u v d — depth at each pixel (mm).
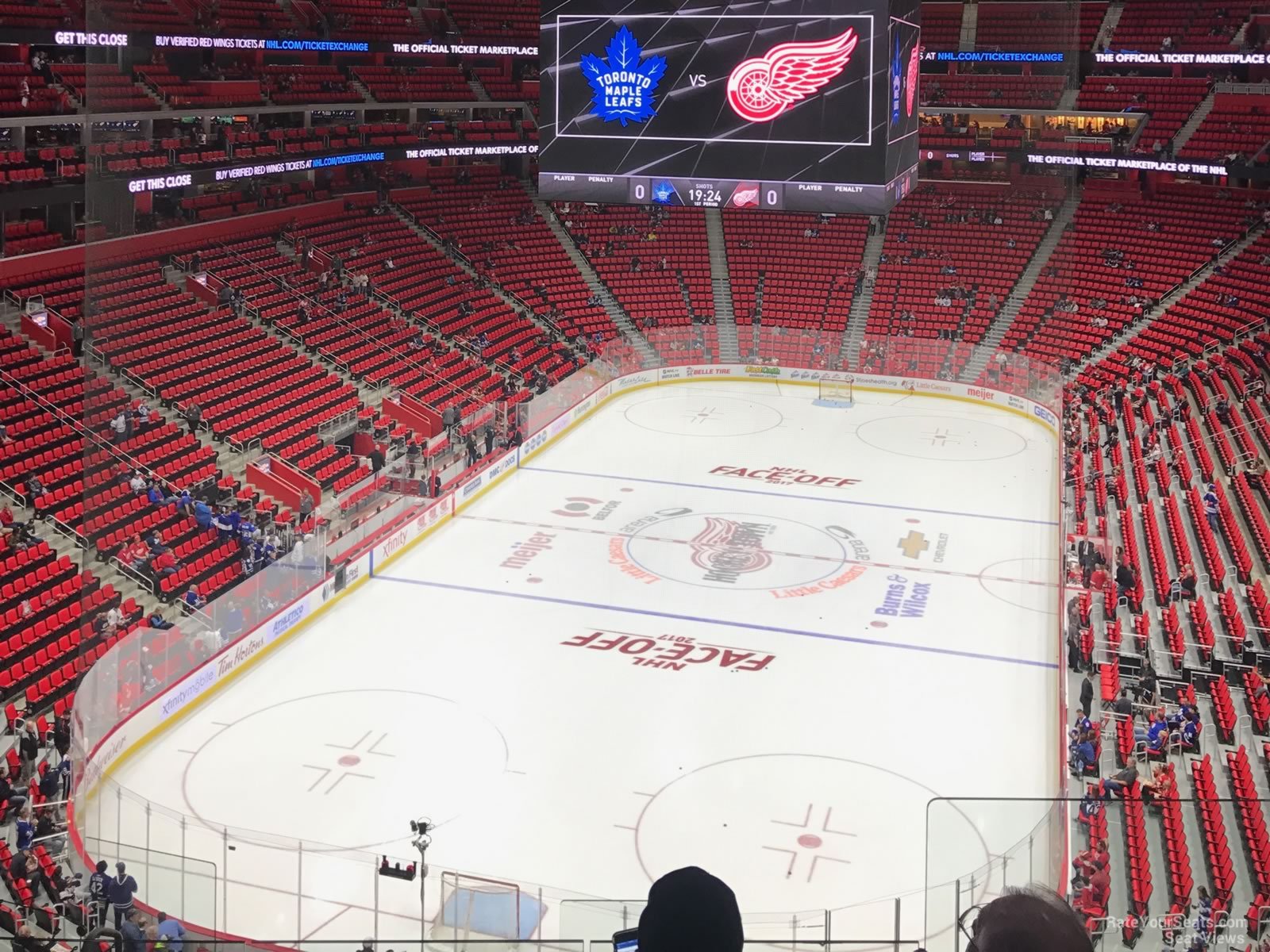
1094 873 11812
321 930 16125
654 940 2588
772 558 31359
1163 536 29203
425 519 32562
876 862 18391
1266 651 23109
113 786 18891
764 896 17453
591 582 29656
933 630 27000
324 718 22797
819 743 22031
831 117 19219
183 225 42719
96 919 14359
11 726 20188
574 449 41094
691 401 47781
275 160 44125
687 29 19703
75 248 37250
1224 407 36062
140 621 23234
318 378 38375
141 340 33719
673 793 20297
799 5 18969
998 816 9820
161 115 41094
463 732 22312
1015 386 45406
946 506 35312
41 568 24328
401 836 18922
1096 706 21984
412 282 48875
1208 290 47438
